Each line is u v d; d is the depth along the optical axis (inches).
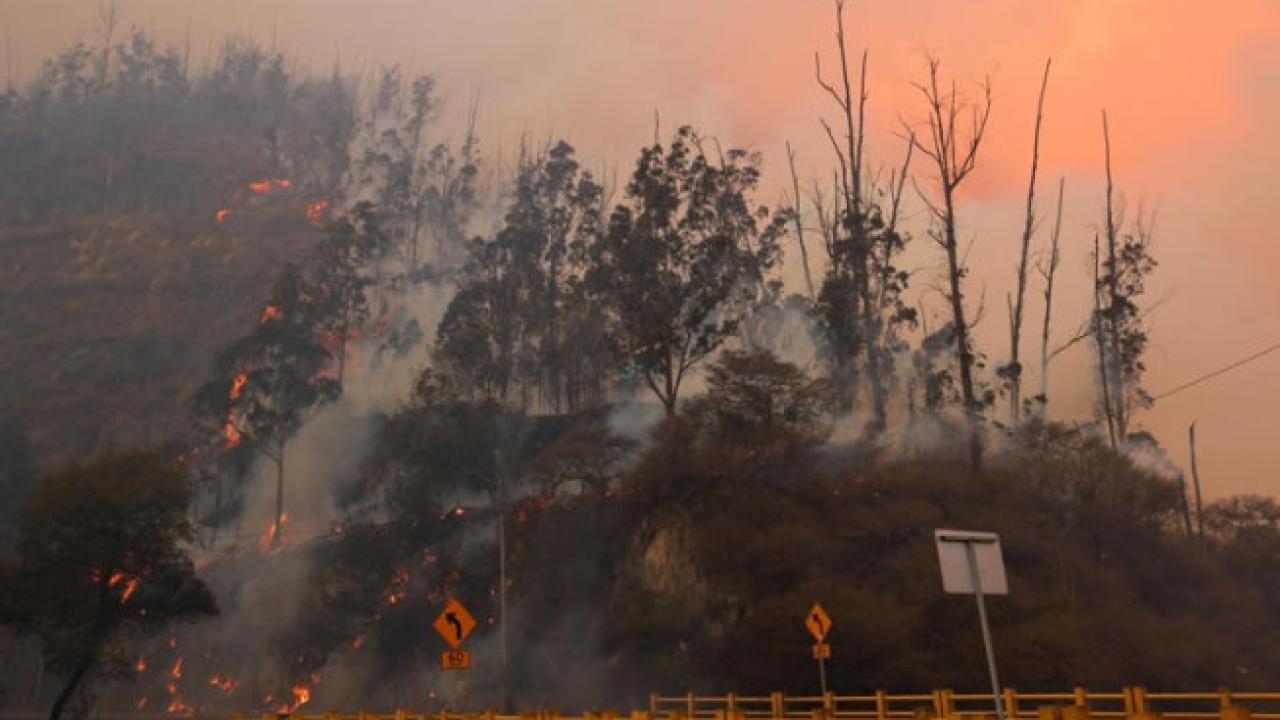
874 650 1690.5
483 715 890.7
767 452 2193.7
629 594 2176.4
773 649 1728.6
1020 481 2301.9
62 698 1716.3
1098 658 1689.2
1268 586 2450.8
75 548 1731.1
